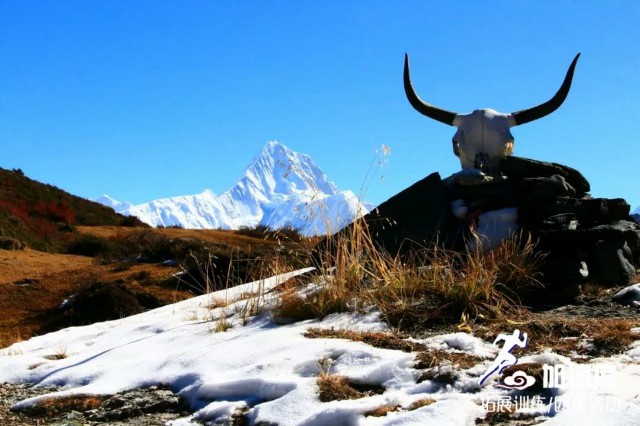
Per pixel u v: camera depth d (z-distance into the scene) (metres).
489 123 10.12
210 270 16.28
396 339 6.41
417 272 8.29
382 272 8.08
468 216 9.36
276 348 6.49
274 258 11.48
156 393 6.12
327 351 6.20
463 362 5.59
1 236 27.16
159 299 15.42
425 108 10.58
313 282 8.53
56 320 14.70
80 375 6.89
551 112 10.14
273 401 5.36
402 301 7.46
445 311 7.26
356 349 6.09
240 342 6.89
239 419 5.33
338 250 8.31
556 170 9.48
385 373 5.58
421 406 4.93
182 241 21.08
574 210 9.05
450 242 9.29
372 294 7.76
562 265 8.02
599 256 8.45
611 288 8.31
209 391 5.86
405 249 9.37
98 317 14.57
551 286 8.02
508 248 8.53
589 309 7.53
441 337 6.31
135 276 17.31
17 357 7.91
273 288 9.37
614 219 9.16
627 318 7.01
